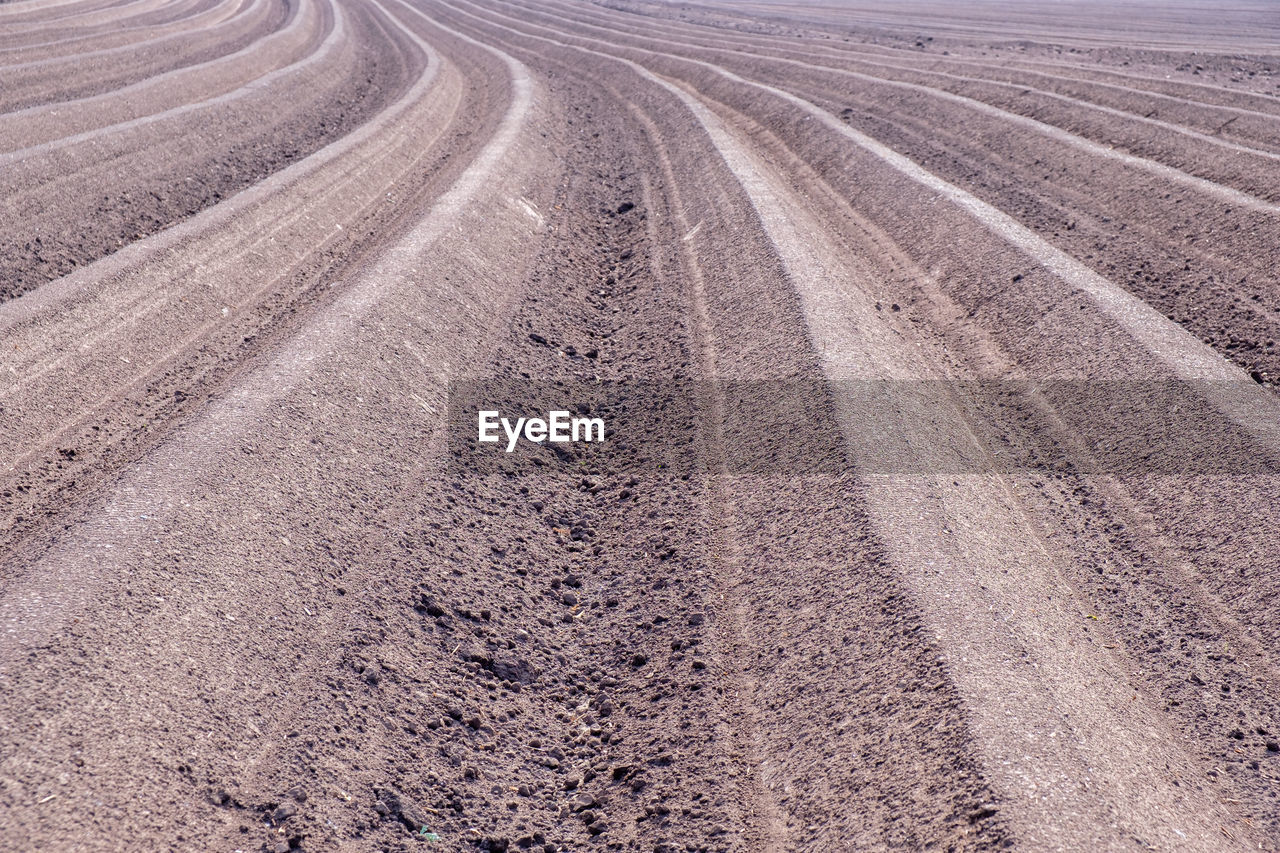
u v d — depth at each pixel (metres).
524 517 8.60
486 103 26.39
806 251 13.26
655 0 64.88
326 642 6.32
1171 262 12.74
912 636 6.09
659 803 5.57
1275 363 9.77
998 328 11.37
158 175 16.48
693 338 11.81
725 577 7.50
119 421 9.05
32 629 5.51
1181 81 25.45
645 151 21.55
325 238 14.60
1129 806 4.98
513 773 5.96
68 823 4.46
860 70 30.19
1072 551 7.62
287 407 8.52
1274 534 7.09
